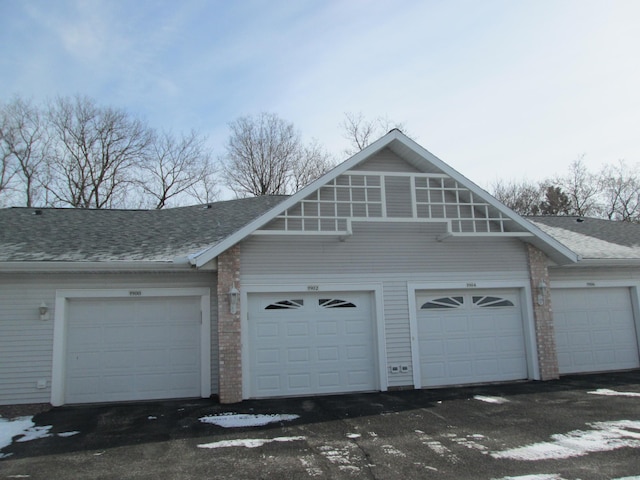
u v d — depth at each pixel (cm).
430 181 1234
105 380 1085
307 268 1138
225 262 1090
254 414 927
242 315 1091
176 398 1102
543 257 1268
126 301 1119
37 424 885
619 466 612
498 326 1238
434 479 587
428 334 1198
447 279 1205
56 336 1060
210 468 636
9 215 1384
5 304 1053
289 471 622
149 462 663
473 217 1176
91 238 1214
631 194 3916
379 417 888
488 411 918
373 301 1170
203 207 1598
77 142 3142
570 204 4094
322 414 919
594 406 934
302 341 1129
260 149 3659
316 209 1148
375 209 1192
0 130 2922
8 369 1035
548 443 714
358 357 1150
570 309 1375
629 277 1411
